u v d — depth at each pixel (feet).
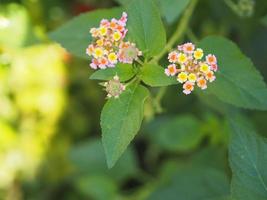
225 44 1.35
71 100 2.43
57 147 2.46
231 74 1.33
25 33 1.73
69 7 2.15
